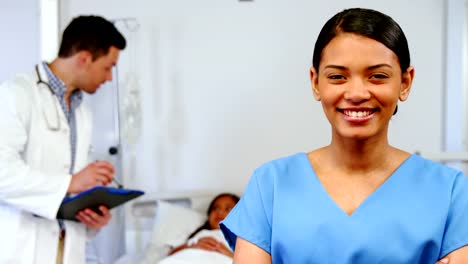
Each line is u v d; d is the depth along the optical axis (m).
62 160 1.78
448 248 0.73
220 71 2.69
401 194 0.76
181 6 2.68
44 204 1.62
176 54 2.69
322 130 2.66
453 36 2.52
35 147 1.71
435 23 2.58
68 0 2.70
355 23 0.71
